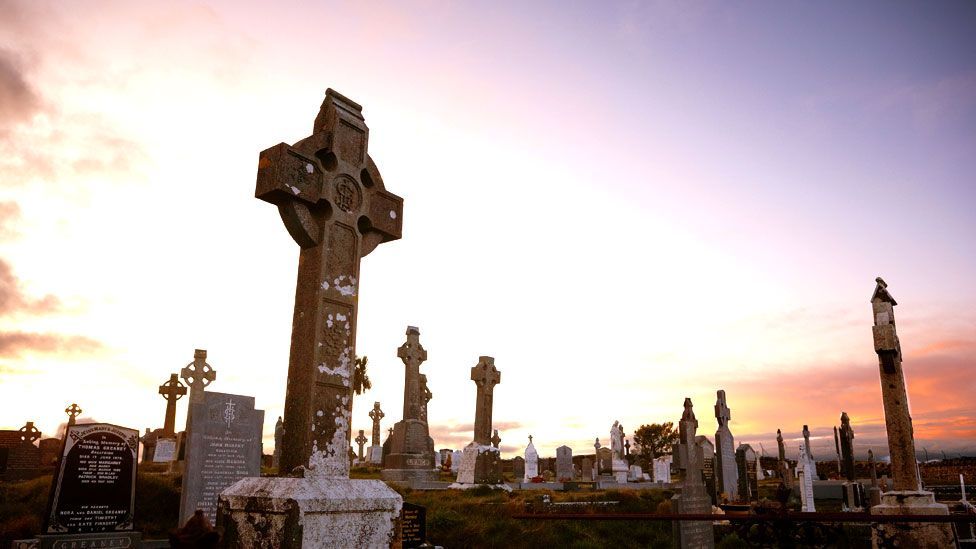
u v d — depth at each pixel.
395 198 6.91
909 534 10.83
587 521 15.31
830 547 13.40
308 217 5.89
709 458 27.69
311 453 5.38
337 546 5.00
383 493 5.60
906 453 11.41
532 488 27.38
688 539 12.16
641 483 33.44
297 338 5.79
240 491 5.16
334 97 6.51
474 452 25.44
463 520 13.73
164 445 26.69
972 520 6.10
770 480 45.59
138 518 13.31
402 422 27.42
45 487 15.15
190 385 12.77
